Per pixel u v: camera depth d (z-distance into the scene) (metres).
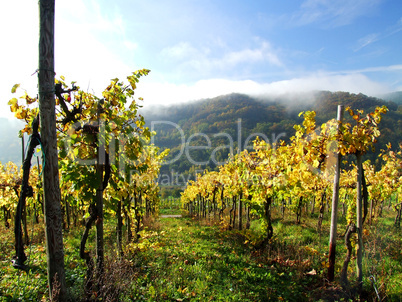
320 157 4.43
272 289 4.55
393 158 9.58
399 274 4.76
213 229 12.34
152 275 4.87
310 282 4.86
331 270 4.48
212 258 6.49
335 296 4.00
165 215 28.05
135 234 7.74
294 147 5.20
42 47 2.75
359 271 4.17
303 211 17.12
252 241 7.60
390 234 8.47
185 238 9.64
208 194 19.69
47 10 2.73
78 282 4.07
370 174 9.78
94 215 3.82
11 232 9.03
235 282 4.79
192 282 4.72
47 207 2.84
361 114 4.21
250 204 8.41
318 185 10.77
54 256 2.88
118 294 3.54
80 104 3.68
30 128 3.58
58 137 3.72
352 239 4.54
